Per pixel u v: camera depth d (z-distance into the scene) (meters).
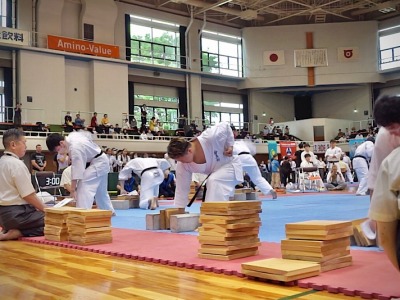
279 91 31.33
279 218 7.06
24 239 5.62
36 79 21.94
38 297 2.75
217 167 5.87
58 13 22.95
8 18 21.91
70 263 3.90
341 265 3.21
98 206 7.70
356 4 27.97
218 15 29.41
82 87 23.77
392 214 2.01
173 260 3.72
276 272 2.87
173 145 5.58
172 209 6.17
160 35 27.38
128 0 25.91
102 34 24.48
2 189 5.67
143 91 26.59
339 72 29.84
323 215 7.41
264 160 27.33
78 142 6.84
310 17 30.27
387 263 3.31
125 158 18.83
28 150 19.14
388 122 2.22
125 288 2.92
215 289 2.81
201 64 28.98
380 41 30.19
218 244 3.70
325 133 29.23
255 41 30.36
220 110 29.97
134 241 4.98
